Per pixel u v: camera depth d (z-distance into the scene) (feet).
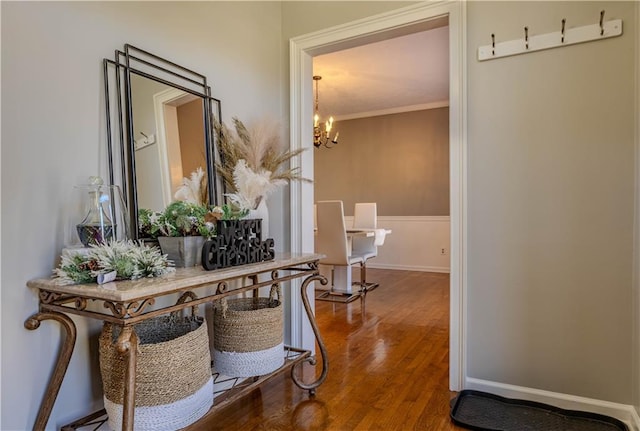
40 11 4.42
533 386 6.39
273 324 5.95
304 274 6.63
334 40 8.01
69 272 3.98
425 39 12.04
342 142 22.18
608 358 5.91
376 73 15.08
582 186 6.06
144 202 5.54
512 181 6.52
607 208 5.91
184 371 4.38
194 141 6.41
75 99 4.75
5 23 4.11
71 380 4.70
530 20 6.38
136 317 3.68
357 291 15.12
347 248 13.51
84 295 3.71
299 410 6.17
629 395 5.78
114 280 4.07
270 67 8.25
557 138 6.22
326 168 22.63
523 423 5.76
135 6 5.52
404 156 20.61
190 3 6.42
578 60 6.08
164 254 5.20
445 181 19.69
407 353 8.64
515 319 6.51
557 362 6.23
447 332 10.14
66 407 4.64
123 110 5.30
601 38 5.92
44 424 4.28
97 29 5.01
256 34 7.88
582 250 6.07
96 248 4.21
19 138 4.21
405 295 14.58
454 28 6.86
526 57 6.41
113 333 4.54
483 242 6.73
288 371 7.67
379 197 21.27
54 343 4.52
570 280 6.14
